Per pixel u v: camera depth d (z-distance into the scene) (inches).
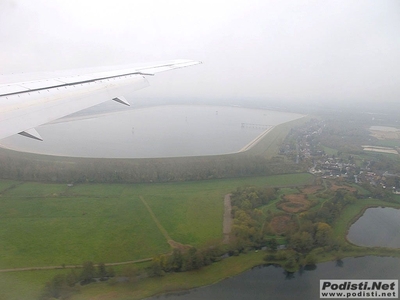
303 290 518.6
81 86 394.0
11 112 286.2
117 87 419.8
